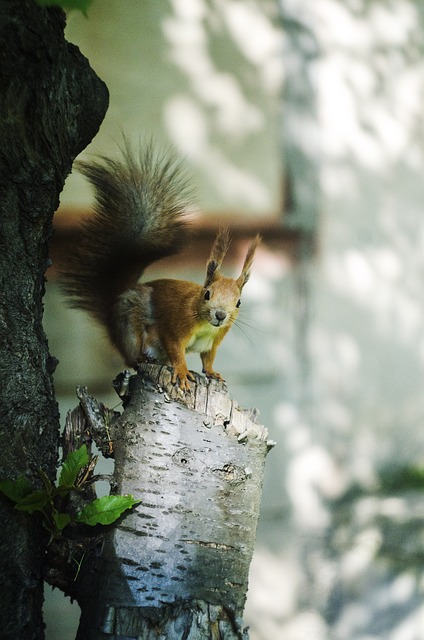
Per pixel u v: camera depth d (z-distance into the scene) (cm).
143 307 698
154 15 1131
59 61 495
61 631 1011
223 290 677
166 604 484
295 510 1202
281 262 1209
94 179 663
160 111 1133
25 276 494
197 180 1152
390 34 1296
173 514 502
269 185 1200
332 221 1249
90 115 528
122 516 498
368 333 1280
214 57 1170
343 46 1259
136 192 674
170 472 509
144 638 469
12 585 476
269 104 1203
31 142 486
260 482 525
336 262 1252
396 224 1299
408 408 1302
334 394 1248
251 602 1136
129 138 1109
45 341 519
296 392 1215
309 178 1233
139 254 707
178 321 679
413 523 1209
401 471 1280
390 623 1134
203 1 1162
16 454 480
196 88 1157
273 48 1208
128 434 516
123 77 1113
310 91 1234
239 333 1176
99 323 725
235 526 509
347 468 1248
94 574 490
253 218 1187
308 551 1175
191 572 494
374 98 1284
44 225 508
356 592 1152
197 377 576
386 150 1292
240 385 1179
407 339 1306
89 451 518
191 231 893
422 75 1318
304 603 1142
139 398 523
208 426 521
